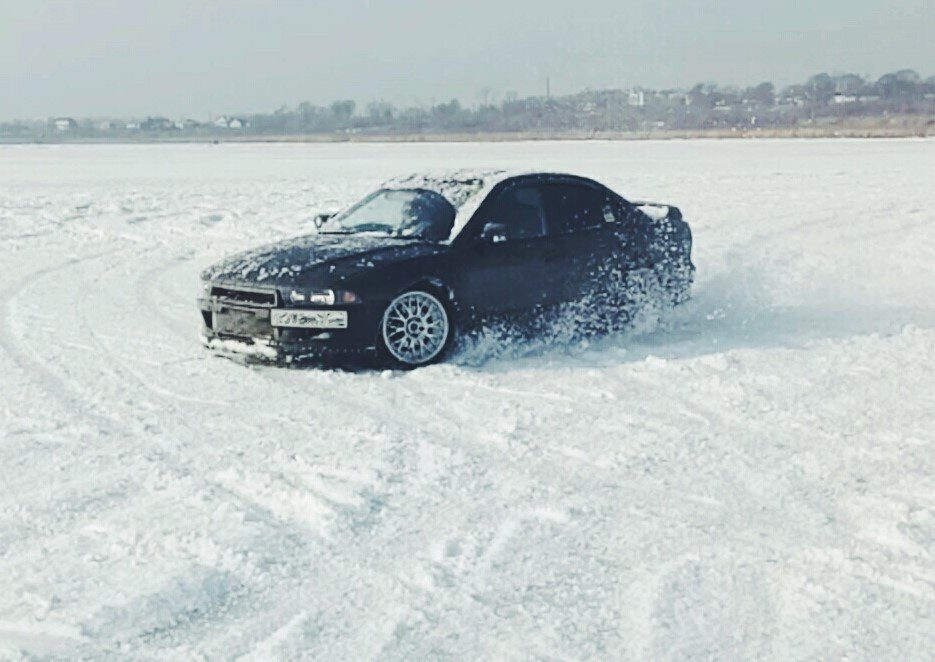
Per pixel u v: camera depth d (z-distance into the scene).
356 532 3.95
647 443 5.05
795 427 5.28
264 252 7.30
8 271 12.09
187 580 3.51
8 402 6.08
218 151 61.62
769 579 3.48
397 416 5.66
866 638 3.05
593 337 7.87
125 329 8.47
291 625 3.22
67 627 3.21
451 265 7.04
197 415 5.74
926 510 3.97
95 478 4.64
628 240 8.04
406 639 3.12
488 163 36.31
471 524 4.03
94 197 22.88
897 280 10.59
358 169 34.50
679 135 81.25
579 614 3.26
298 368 6.87
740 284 10.27
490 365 6.95
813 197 20.09
